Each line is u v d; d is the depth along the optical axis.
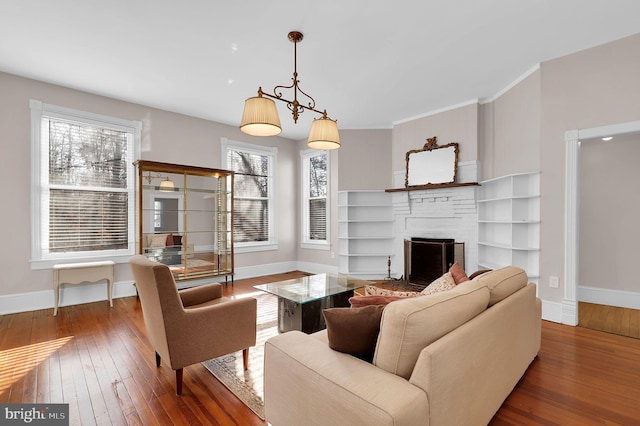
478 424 1.46
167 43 2.88
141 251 4.09
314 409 1.26
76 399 1.88
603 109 2.93
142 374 2.17
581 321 3.25
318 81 3.69
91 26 2.62
